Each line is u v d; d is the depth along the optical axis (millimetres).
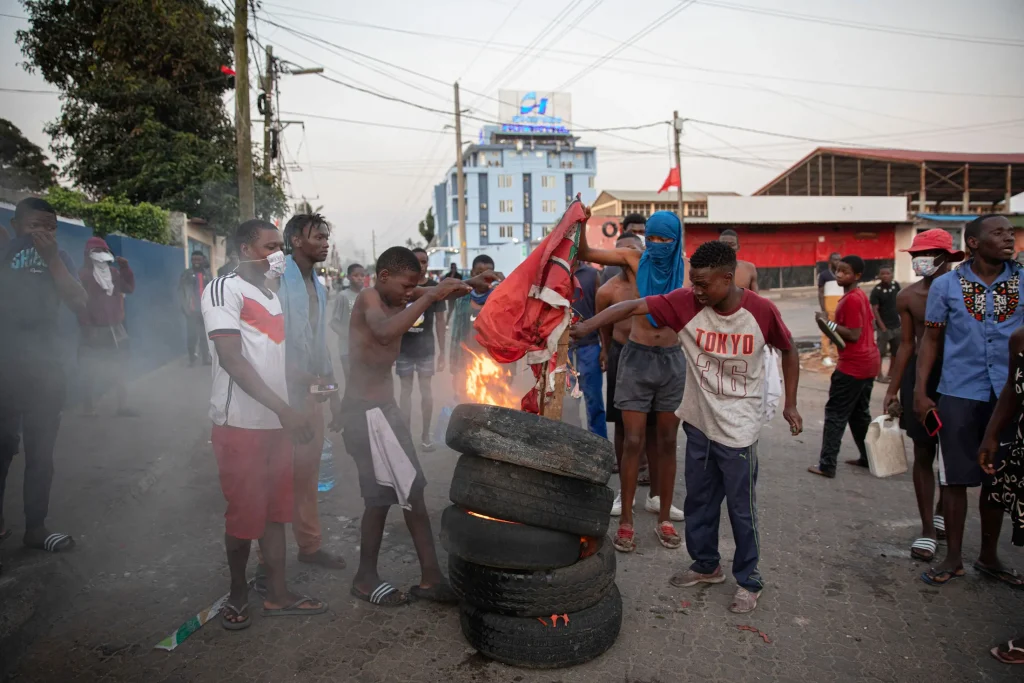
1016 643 3039
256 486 3205
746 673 2971
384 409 3480
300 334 3773
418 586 3662
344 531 4578
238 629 3285
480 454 2961
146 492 5012
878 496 5289
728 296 3471
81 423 6922
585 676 2947
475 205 75000
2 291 3604
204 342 11719
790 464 6141
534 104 77125
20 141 11961
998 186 39750
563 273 3332
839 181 41688
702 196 42750
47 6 17422
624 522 4316
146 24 17828
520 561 2920
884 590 3744
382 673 2953
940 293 3770
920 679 2922
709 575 3820
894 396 4414
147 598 3607
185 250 14008
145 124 17641
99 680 2873
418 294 3752
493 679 2922
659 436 4336
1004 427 3234
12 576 3279
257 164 20969
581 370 5523
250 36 13688
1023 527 3174
